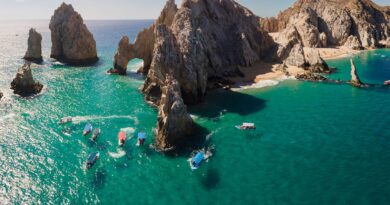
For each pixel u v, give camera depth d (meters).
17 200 42.06
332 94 84.06
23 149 55.25
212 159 51.16
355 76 92.38
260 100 80.12
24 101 80.25
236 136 59.28
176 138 56.56
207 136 59.16
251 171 47.59
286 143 56.12
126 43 109.56
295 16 165.38
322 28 171.75
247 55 115.06
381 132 59.38
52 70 116.62
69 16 133.25
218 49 109.50
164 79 76.06
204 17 108.44
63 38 132.50
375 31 176.25
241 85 93.81
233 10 124.56
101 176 47.28
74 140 58.47
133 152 53.81
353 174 45.94
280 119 67.19
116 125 64.81
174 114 55.44
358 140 56.44
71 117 67.56
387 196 40.78
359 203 39.66
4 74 109.12
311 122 65.25
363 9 183.50
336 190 42.38
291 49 118.25
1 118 68.81
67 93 87.25
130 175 47.38
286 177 45.75
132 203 41.12
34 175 47.56
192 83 75.19
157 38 78.12
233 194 42.31
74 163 50.81
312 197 41.09
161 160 51.25
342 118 66.94
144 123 65.69
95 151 54.44
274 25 178.38
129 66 124.88
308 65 113.94
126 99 81.44
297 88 90.38
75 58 131.75
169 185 44.75
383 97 80.25
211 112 71.69
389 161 49.06
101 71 115.00
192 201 41.19
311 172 46.78
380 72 108.81
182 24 87.12
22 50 183.75
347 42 166.38
